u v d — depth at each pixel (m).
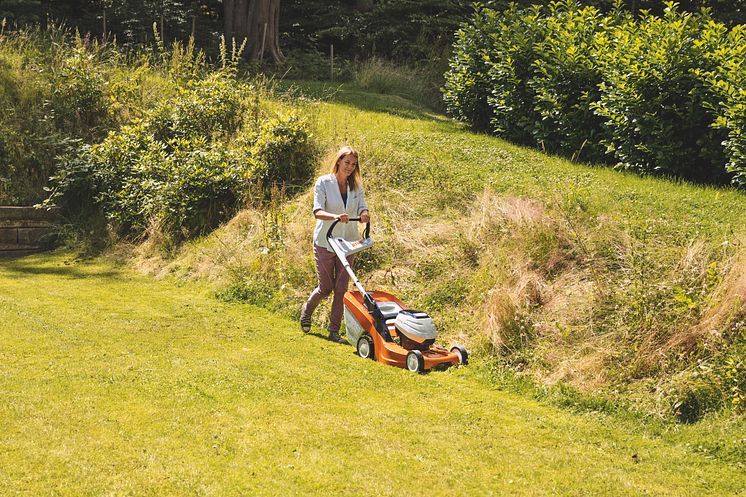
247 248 10.28
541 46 12.80
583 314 7.29
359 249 7.47
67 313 8.18
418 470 4.76
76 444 4.80
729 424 5.64
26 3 20.33
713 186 10.40
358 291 8.07
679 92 10.80
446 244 9.38
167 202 11.43
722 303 6.55
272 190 11.34
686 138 10.92
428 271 8.98
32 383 5.81
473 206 10.12
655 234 8.47
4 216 11.83
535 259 8.28
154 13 21.64
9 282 9.80
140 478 4.42
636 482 4.78
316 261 7.88
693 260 7.41
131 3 21.59
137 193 12.00
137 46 18.94
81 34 21.44
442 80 19.34
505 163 11.77
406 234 9.69
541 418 5.86
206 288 9.78
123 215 11.94
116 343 7.11
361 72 19.83
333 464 4.76
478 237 9.06
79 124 13.85
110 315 8.21
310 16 25.84
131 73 15.49
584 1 21.78
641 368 6.47
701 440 5.46
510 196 9.95
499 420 5.75
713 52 10.83
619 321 6.98
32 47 15.93
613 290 7.40
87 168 12.46
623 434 5.65
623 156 11.32
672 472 4.99
